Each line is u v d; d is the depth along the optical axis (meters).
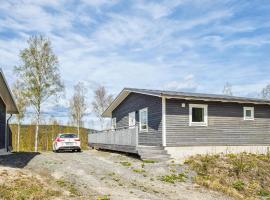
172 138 18.06
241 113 20.47
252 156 19.14
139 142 21.62
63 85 34.22
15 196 8.80
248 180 14.38
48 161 16.20
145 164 15.56
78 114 52.44
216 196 11.10
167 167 14.88
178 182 12.52
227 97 20.25
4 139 22.30
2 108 21.22
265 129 21.22
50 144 48.19
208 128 19.19
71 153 21.81
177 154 18.02
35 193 9.28
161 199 9.86
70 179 11.86
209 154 18.53
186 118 18.61
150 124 19.91
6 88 18.52
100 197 9.55
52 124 50.31
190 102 18.86
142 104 21.56
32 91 32.25
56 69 33.88
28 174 11.98
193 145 18.53
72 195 9.60
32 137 47.03
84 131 53.34
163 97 17.64
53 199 8.98
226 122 19.84
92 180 11.87
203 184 12.47
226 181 13.69
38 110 32.72
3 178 10.57
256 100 20.30
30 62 32.69
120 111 26.80
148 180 12.41
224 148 19.50
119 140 20.58
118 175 13.00
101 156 19.45
